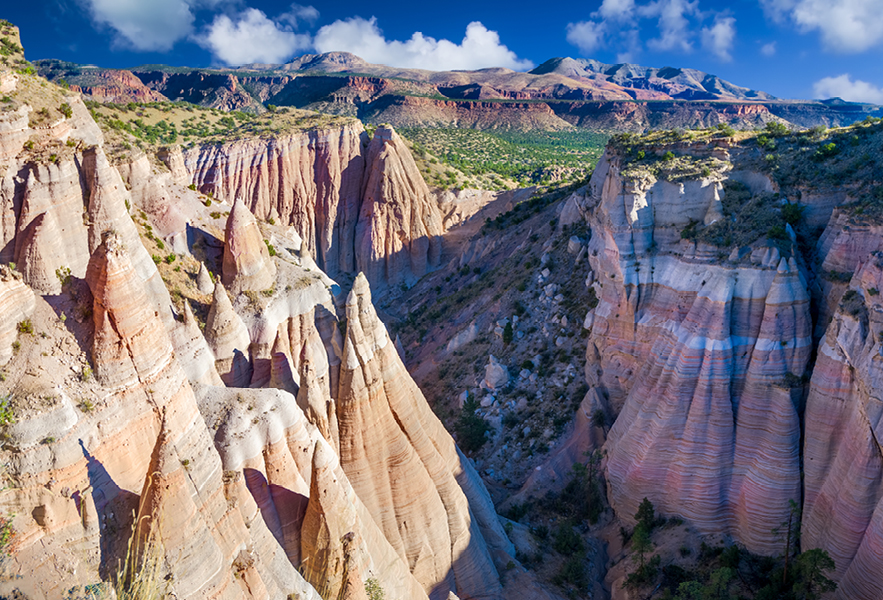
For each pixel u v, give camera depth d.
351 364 33.56
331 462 27.47
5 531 15.04
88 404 17.28
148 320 18.81
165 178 39.59
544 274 69.31
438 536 35.50
